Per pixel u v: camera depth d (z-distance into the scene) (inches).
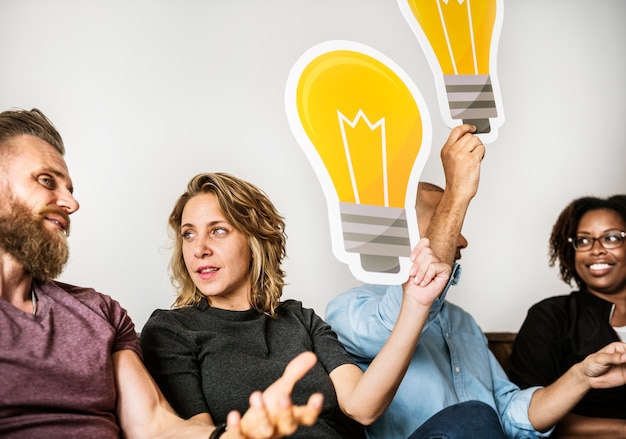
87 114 98.3
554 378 80.6
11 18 97.5
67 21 99.5
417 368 68.8
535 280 111.1
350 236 54.5
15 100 96.3
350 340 68.8
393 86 59.8
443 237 59.9
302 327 65.8
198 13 104.8
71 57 99.0
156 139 100.5
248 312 64.2
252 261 66.5
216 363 58.8
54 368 47.6
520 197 112.6
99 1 101.1
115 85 100.0
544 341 81.5
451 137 61.7
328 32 109.7
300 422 37.9
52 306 50.9
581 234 86.4
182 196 67.1
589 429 74.9
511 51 115.7
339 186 55.4
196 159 101.8
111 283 95.0
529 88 115.6
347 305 71.6
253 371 59.1
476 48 65.5
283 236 70.0
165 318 60.7
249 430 38.1
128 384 52.9
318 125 56.4
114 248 96.0
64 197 52.2
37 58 97.8
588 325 82.5
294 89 56.7
